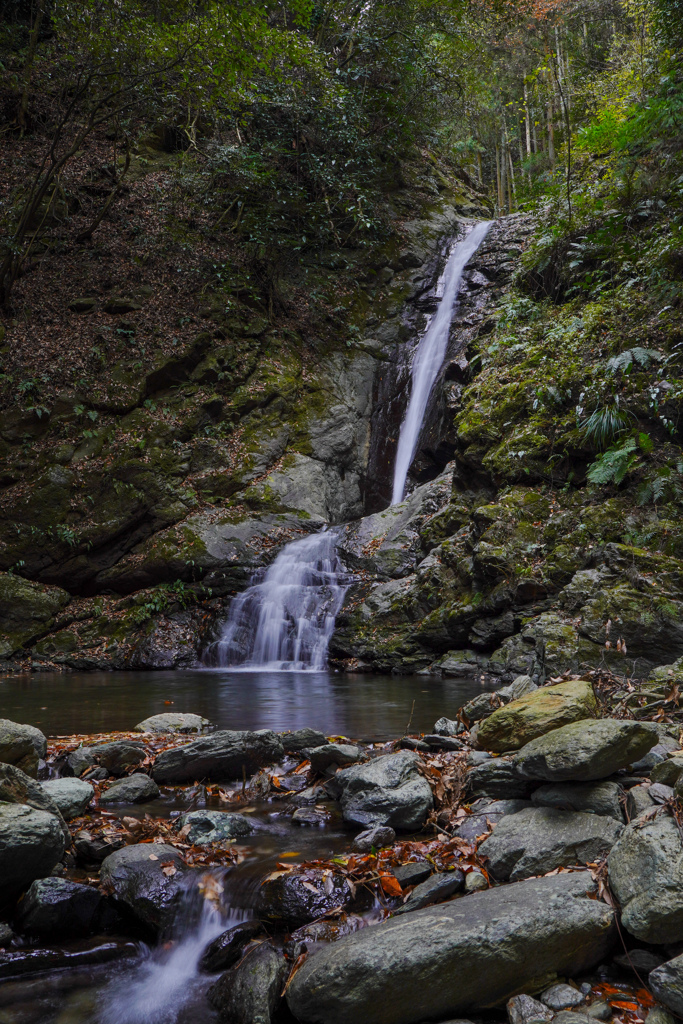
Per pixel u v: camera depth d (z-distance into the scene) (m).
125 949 2.87
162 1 13.93
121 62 13.30
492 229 17.58
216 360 14.35
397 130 18.41
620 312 11.07
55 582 12.01
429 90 18.34
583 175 14.79
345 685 8.36
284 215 16.67
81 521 12.17
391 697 7.28
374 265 17.41
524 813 3.31
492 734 4.07
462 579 9.73
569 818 3.17
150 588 11.92
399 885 2.99
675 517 8.61
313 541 12.50
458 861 3.17
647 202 12.22
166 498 12.70
